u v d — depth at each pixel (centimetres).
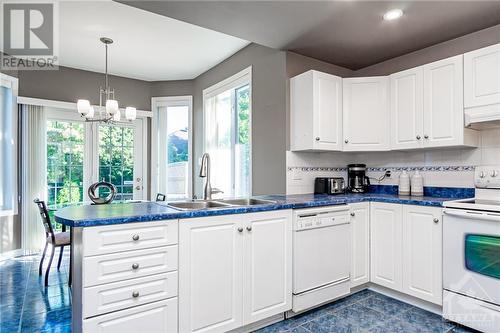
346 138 296
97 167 457
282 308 212
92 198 263
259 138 326
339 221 243
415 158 297
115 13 283
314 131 272
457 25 244
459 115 235
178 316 168
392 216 251
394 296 255
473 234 196
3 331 201
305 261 223
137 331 156
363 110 295
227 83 390
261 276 202
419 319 217
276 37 266
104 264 147
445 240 212
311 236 227
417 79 264
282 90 297
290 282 217
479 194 232
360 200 262
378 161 330
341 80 297
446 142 243
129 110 357
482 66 222
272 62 310
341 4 213
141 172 492
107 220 147
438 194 277
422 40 273
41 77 414
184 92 496
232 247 189
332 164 332
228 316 187
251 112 339
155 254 162
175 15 229
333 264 240
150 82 500
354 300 251
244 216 195
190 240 173
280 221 212
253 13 225
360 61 326
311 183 312
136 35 330
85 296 142
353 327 206
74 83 439
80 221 141
